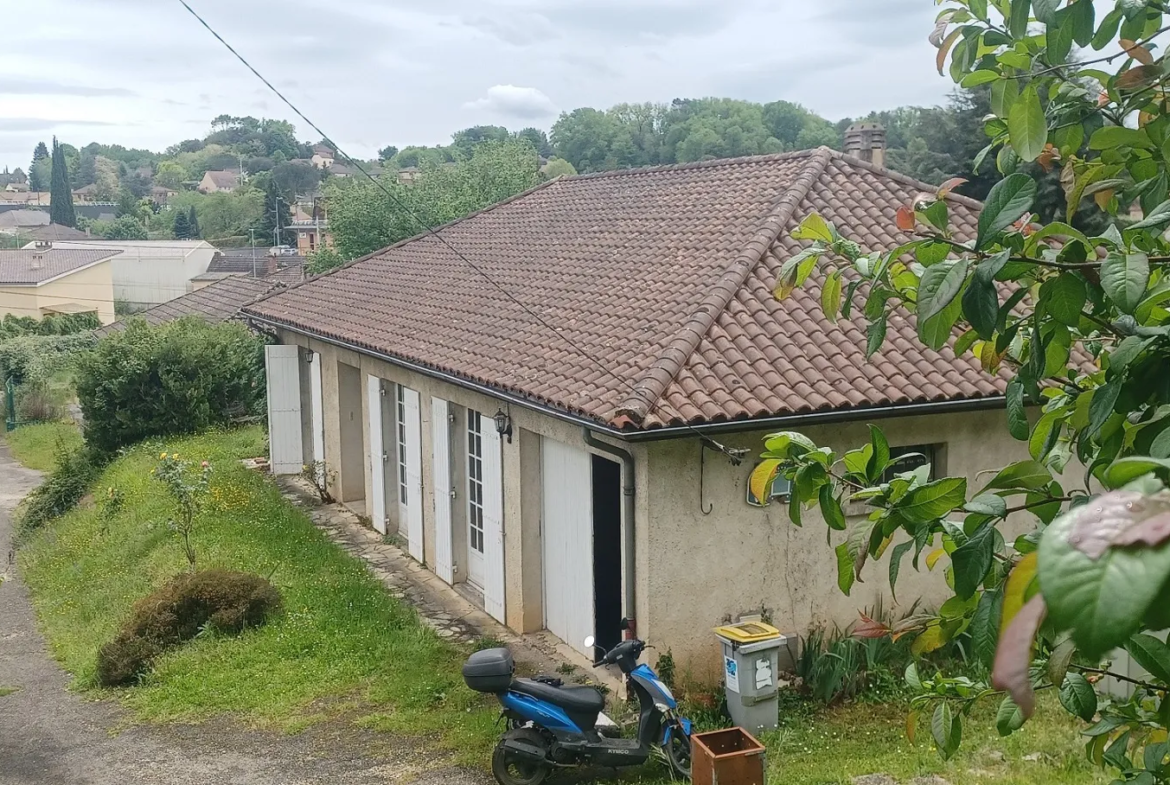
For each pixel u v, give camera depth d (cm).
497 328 1209
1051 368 277
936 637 301
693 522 889
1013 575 124
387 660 1005
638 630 896
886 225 1173
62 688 1041
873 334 319
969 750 783
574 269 1327
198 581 1127
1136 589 93
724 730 716
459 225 1908
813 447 291
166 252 6531
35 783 793
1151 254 261
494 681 766
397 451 1470
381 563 1363
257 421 2469
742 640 826
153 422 2359
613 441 899
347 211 2928
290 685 959
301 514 1598
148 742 864
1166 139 268
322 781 777
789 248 1091
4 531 2142
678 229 1291
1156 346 234
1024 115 274
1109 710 298
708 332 941
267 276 4175
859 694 900
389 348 1295
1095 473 254
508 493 1095
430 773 785
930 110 2403
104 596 1343
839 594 955
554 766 767
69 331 4625
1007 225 220
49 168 16675
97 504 1956
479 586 1234
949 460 981
